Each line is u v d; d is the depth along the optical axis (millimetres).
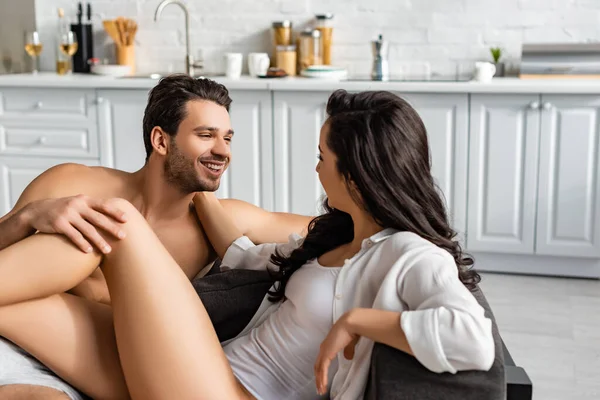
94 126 4430
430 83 4016
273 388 1682
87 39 4820
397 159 1560
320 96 4152
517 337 3359
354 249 1674
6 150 4566
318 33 4496
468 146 4055
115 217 1588
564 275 4145
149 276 1563
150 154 2049
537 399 2824
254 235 2248
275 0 4684
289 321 1688
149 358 1526
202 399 1524
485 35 4496
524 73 4289
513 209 4062
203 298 1867
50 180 2080
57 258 1546
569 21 4402
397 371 1395
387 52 4395
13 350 1597
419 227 1597
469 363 1349
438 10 4520
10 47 4754
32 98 4480
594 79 4176
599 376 3008
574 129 3941
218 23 4777
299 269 1750
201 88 2010
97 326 1647
